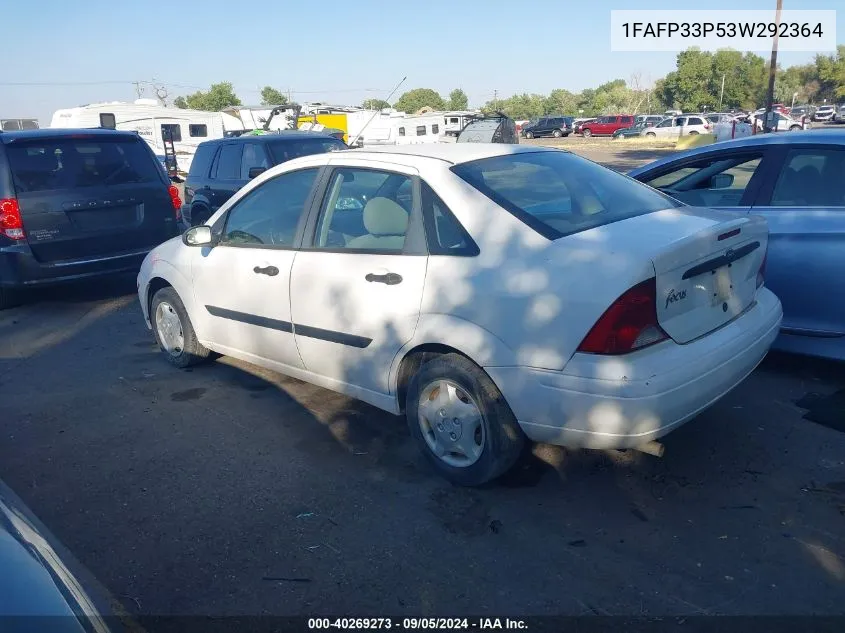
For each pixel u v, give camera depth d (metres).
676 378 3.08
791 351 4.86
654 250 3.09
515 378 3.27
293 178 4.50
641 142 43.81
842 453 3.90
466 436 3.59
